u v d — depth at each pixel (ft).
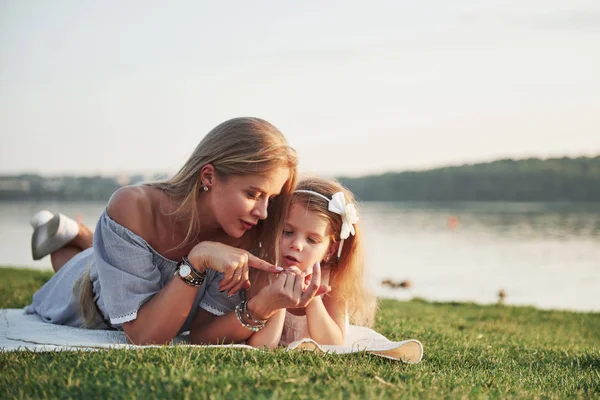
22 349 10.45
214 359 9.93
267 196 11.05
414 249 139.13
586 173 377.50
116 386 8.45
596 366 14.19
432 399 8.95
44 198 280.72
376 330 17.16
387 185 388.78
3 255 106.11
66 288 13.55
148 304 11.09
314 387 8.93
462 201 382.01
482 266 109.09
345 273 13.32
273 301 11.12
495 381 10.87
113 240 11.24
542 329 25.45
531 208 324.39
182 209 11.25
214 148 10.98
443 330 20.06
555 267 107.86
